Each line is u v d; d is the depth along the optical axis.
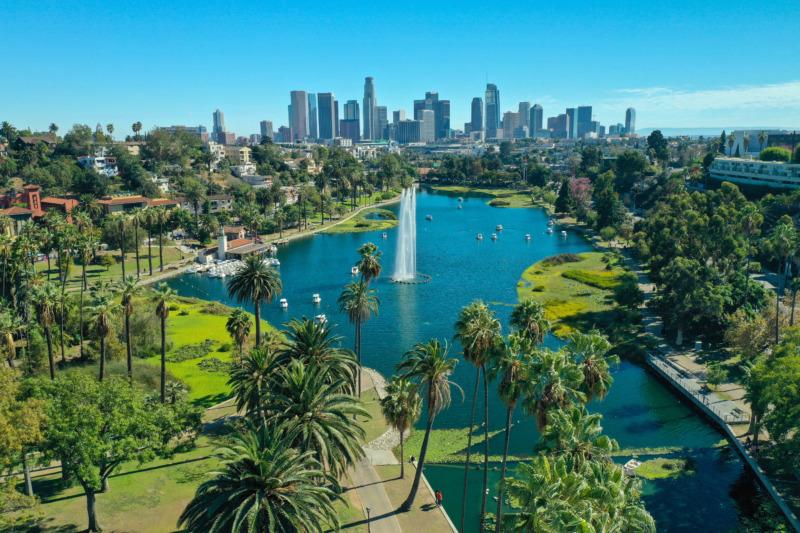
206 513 38.94
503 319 131.50
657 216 187.88
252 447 40.34
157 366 94.12
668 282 110.44
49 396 54.34
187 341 115.19
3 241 113.00
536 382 51.16
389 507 62.25
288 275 182.50
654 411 86.62
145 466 67.94
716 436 79.19
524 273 176.12
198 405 86.50
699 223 136.00
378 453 74.44
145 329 107.56
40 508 57.97
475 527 61.12
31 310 106.62
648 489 67.50
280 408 51.53
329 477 47.72
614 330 115.94
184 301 147.12
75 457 51.25
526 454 74.81
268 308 146.25
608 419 84.44
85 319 108.56
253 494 38.34
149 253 177.88
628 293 130.38
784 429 62.41
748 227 152.50
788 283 142.50
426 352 60.19
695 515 62.91
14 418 48.31
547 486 37.53
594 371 54.59
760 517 62.12
